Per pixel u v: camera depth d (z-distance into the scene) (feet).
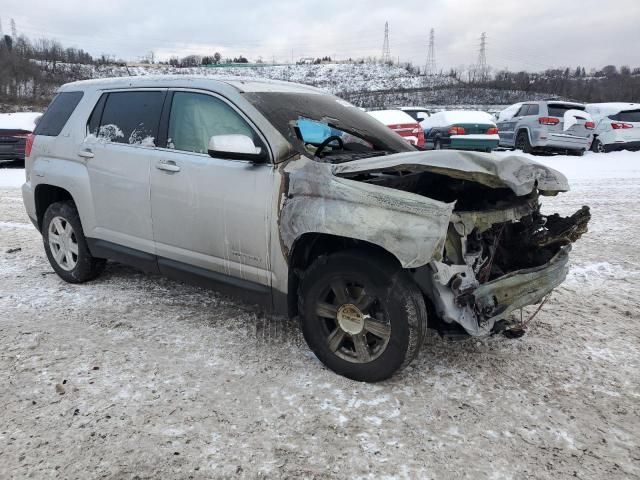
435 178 11.56
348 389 10.66
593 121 51.80
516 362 11.86
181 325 13.56
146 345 12.42
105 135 14.87
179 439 9.05
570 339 13.06
